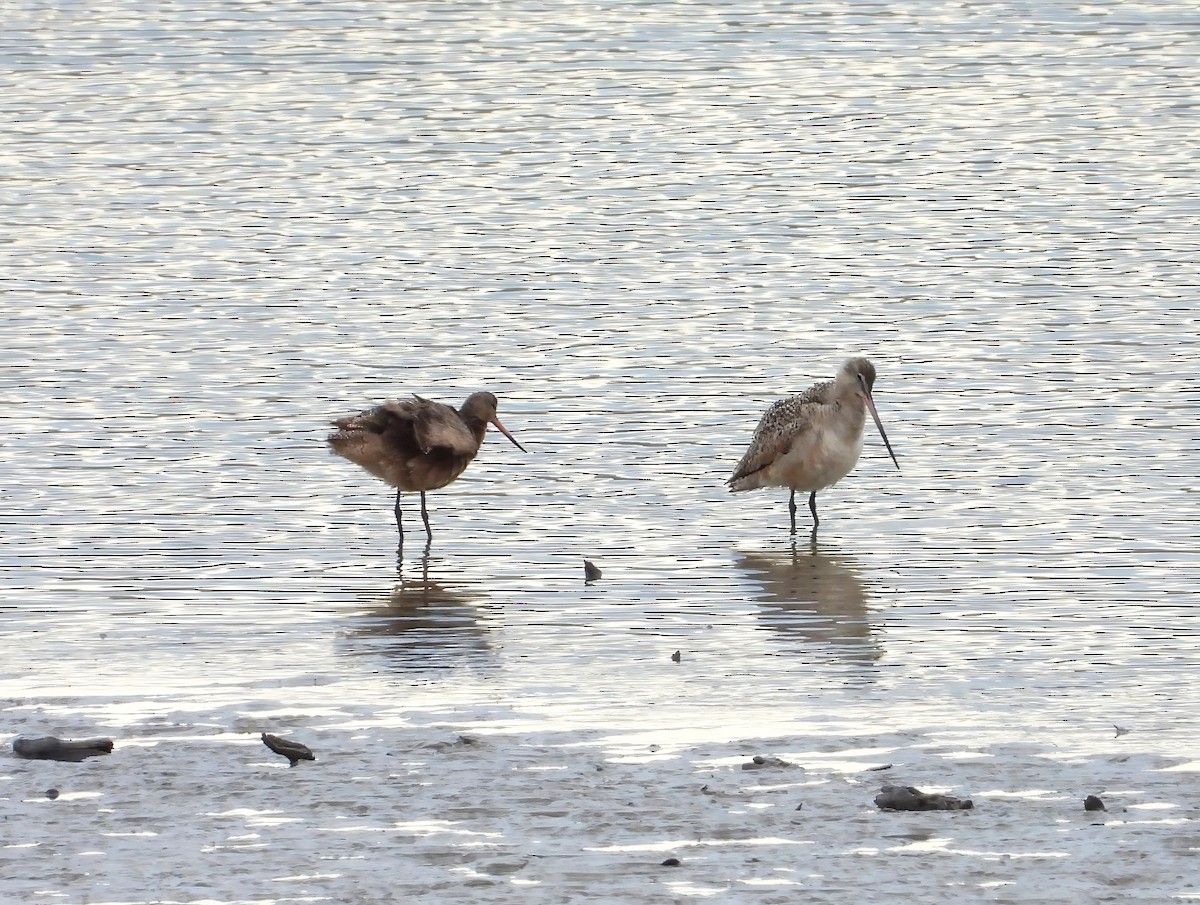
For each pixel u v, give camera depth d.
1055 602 16.75
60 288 27.61
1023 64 39.78
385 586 17.47
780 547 18.70
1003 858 10.83
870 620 16.33
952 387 23.47
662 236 29.94
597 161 34.00
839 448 19.41
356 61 40.62
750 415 22.77
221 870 10.78
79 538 18.81
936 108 36.88
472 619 16.48
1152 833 11.19
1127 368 23.98
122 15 44.56
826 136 35.31
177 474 20.83
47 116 36.84
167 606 16.83
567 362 24.64
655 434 22.19
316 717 13.68
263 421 22.58
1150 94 37.47
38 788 12.14
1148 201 31.20
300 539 18.94
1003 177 32.69
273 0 45.91
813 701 14.11
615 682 14.63
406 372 24.22
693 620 16.42
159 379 23.97
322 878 10.66
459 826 11.42
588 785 12.13
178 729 13.41
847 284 27.61
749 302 26.92
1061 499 19.81
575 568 18.08
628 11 44.69
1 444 21.62
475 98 37.94
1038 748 12.89
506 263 28.73
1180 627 15.99
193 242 29.84
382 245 29.64
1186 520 19.05
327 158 34.38
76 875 10.73
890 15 43.88
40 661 15.22
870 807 11.69
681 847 11.06
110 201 31.94
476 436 20.53
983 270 28.08
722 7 44.88
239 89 38.66
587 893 10.41
